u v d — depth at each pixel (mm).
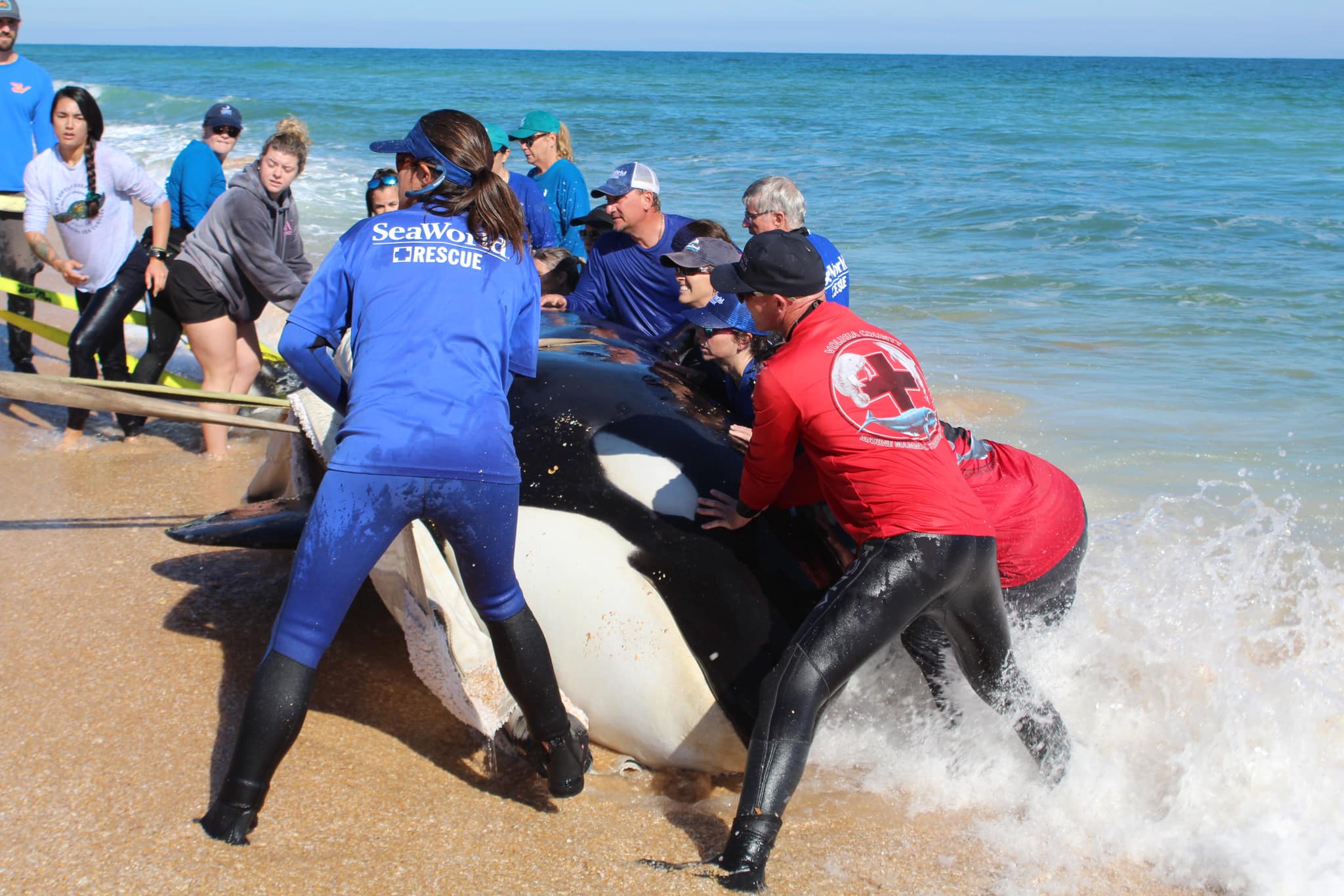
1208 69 129125
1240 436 6770
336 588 2895
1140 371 8203
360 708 3740
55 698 3635
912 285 11281
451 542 3006
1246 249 13203
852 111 40344
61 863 2834
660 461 3498
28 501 5477
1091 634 4152
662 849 3096
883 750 3645
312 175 18250
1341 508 5684
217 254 5852
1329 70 121438
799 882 2984
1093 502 5738
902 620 2992
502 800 3297
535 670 3100
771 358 3227
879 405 3078
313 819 3105
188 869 2830
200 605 4359
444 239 3064
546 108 40281
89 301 6332
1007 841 3227
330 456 3756
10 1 7066
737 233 13930
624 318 5008
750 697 3285
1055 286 11219
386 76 70000
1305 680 3943
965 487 3164
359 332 3029
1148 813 3322
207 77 62625
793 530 3463
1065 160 23594
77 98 5961
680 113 38656
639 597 3367
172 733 3459
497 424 2979
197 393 3908
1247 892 3021
